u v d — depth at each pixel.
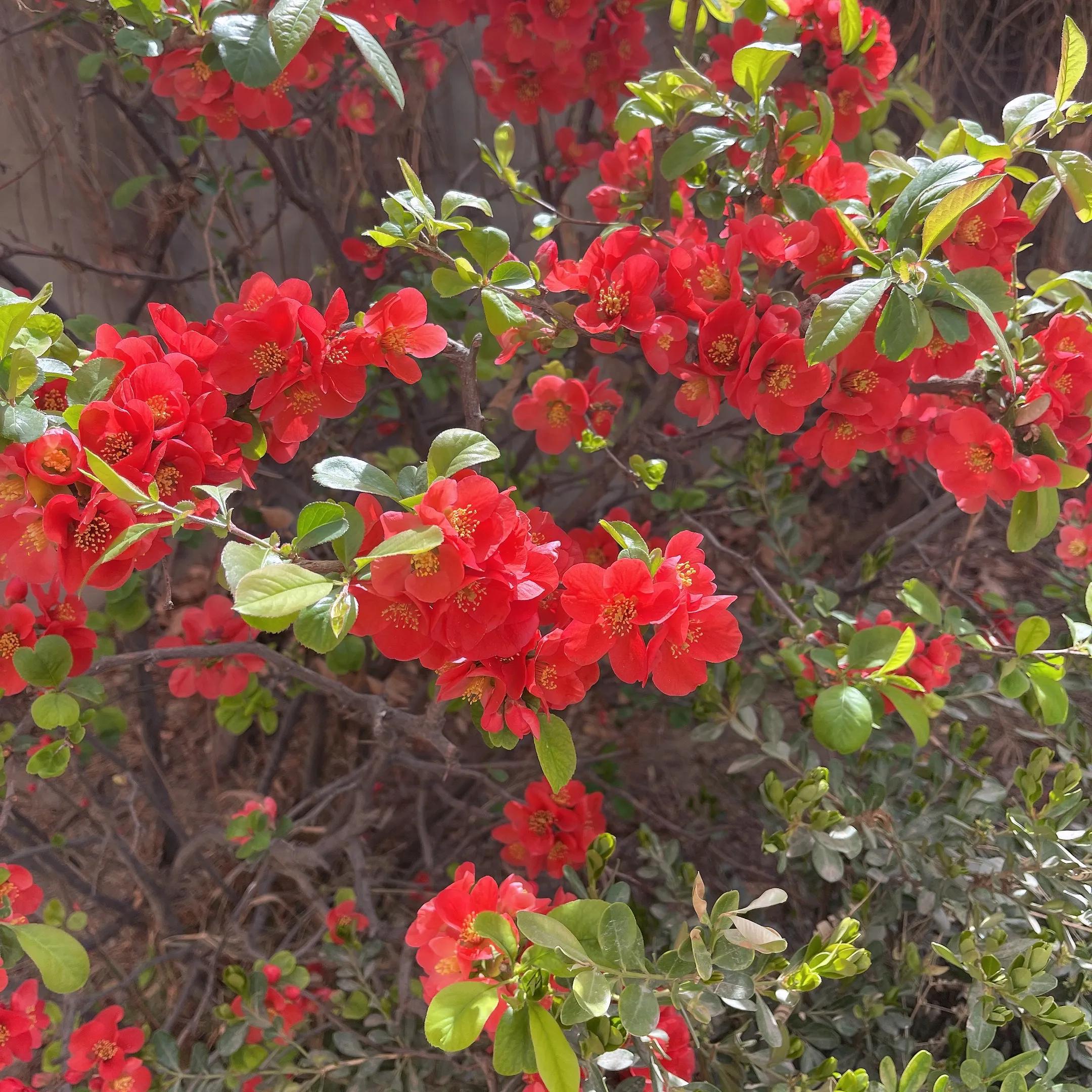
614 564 0.53
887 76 0.76
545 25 0.81
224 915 0.98
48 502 0.53
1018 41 0.99
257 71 0.56
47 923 0.81
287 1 0.54
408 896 0.96
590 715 1.18
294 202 0.90
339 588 0.52
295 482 1.12
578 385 0.74
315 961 0.86
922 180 0.57
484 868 0.99
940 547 1.22
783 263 0.65
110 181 1.11
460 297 1.02
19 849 0.92
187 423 0.56
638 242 0.69
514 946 0.55
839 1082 0.60
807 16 0.74
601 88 0.92
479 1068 0.74
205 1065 0.75
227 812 1.09
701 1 0.79
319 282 1.22
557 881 0.90
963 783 0.76
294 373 0.58
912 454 0.80
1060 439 0.65
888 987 0.75
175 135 1.11
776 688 1.13
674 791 1.08
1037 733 0.78
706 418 0.65
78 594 0.54
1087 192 0.61
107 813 0.87
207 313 1.22
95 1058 0.72
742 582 1.28
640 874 0.77
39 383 0.53
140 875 0.88
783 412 0.63
